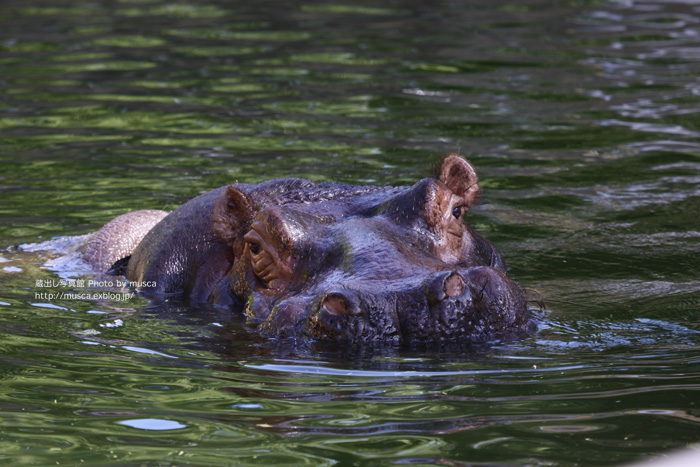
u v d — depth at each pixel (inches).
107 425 302.8
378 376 338.0
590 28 1331.2
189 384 341.1
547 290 466.3
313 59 1130.0
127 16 1470.2
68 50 1200.2
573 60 1120.2
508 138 801.6
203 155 746.8
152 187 664.4
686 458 262.1
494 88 983.0
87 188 669.3
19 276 505.4
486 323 370.6
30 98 950.4
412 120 856.9
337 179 660.1
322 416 305.3
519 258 528.4
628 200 645.9
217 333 403.9
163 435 294.0
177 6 1569.9
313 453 276.4
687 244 551.2
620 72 1054.4
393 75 1043.3
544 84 999.6
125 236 541.3
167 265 475.5
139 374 353.7
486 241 475.5
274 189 463.8
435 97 944.9
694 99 928.9
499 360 352.5
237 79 1030.4
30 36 1295.5
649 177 699.4
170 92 973.8
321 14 1470.2
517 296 390.0
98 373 355.3
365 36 1273.4
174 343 393.1
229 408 315.6
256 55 1158.3
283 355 364.8
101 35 1299.2
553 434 284.4
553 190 671.8
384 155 738.8
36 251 556.1
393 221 414.6
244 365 357.7
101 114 889.5
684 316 421.1
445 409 307.7
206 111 896.9
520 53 1158.3
